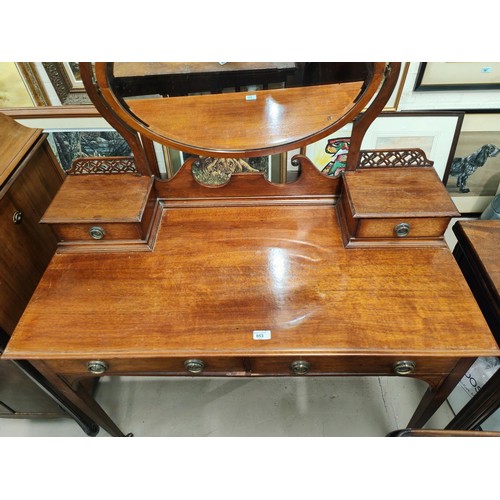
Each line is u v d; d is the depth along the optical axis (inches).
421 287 35.3
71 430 53.3
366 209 36.9
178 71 34.1
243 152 39.4
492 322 37.3
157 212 43.0
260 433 51.7
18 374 40.5
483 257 38.2
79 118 52.2
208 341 32.4
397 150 40.3
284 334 32.5
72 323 34.2
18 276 40.9
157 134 38.0
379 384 55.9
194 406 54.6
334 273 36.8
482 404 39.6
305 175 41.6
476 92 51.8
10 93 49.3
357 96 35.5
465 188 64.4
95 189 41.2
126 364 35.3
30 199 43.2
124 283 37.0
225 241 40.3
